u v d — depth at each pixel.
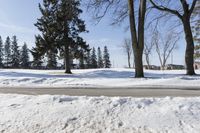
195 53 49.28
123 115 7.14
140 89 15.24
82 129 6.56
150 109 7.46
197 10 25.84
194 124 6.46
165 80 19.50
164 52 72.88
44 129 6.67
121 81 20.41
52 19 37.66
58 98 8.81
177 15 24.14
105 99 8.56
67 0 24.61
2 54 96.25
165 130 6.29
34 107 8.02
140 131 6.32
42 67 78.50
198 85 17.48
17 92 13.87
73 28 38.41
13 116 7.46
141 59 22.81
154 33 27.70
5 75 31.72
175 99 8.59
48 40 37.53
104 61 111.25
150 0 24.11
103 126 6.65
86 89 15.55
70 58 40.44
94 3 22.56
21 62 97.94
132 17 22.53
